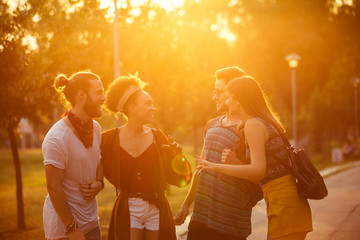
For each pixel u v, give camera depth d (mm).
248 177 3600
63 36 10734
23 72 9719
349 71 41344
